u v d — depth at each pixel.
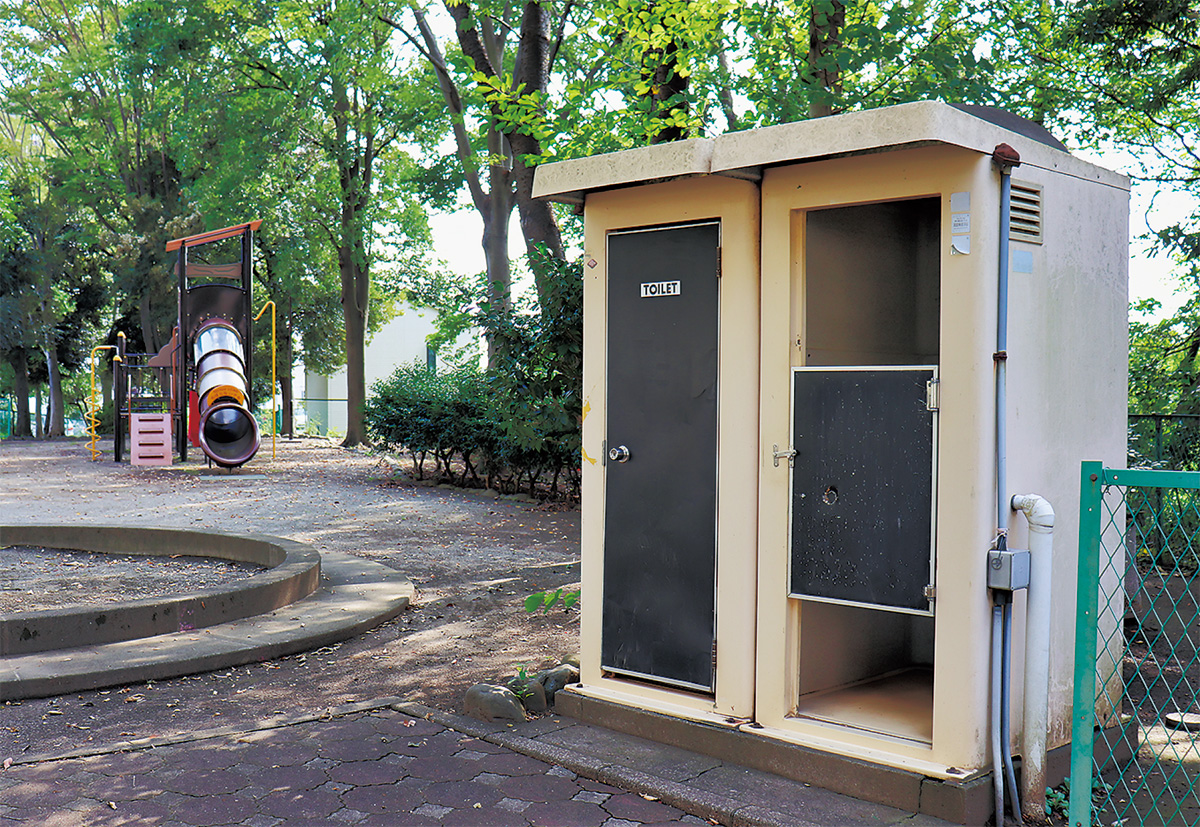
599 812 3.73
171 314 34.59
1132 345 13.75
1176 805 3.69
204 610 6.50
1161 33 10.74
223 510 14.20
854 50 8.05
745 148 3.96
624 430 4.64
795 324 4.14
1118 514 4.32
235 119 24.11
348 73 23.98
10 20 37.66
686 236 4.41
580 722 4.68
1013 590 3.68
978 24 9.84
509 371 8.21
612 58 10.66
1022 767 3.75
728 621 4.28
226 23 24.22
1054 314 3.98
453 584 8.69
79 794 3.84
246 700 5.23
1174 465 9.84
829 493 4.00
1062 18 10.80
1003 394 3.68
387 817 3.65
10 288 39.41
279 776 4.04
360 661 6.04
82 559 9.88
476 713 4.75
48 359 43.41
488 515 13.74
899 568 3.84
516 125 10.63
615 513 4.68
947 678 3.72
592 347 4.73
